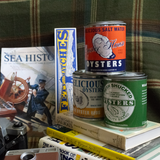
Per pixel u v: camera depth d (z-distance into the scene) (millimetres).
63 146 556
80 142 544
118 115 518
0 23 796
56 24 789
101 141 536
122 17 743
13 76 773
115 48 542
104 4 752
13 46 798
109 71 549
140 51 743
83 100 588
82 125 586
